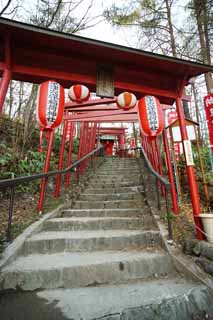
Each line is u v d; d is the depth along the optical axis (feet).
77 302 4.36
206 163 12.66
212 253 5.25
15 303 4.38
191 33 16.40
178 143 12.70
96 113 14.26
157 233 7.20
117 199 11.94
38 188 12.20
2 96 5.87
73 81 7.09
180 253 6.06
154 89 8.05
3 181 5.88
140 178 15.66
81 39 6.24
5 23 5.55
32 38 6.16
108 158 26.09
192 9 14.89
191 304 4.37
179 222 8.03
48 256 6.30
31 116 13.85
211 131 9.17
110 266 5.61
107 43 6.46
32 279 5.13
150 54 6.90
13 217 8.53
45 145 17.37
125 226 8.39
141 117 7.22
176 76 8.12
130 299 4.40
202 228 6.34
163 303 4.24
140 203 10.80
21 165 11.40
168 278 5.45
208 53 14.99
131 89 7.74
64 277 5.28
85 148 20.10
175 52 17.03
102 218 8.71
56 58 6.86
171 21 17.42
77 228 8.35
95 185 14.29
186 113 18.03
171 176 9.64
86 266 5.50
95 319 3.83
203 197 10.36
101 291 4.83
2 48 6.40
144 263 5.78
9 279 5.03
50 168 14.35
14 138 13.38
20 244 6.36
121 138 42.27
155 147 13.71
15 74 6.58
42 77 6.81
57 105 6.20
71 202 11.15
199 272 5.27
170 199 11.10
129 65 7.48
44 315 3.96
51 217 9.09
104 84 7.14
